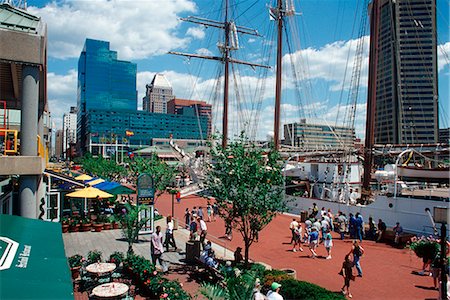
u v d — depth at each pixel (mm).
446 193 26078
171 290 11547
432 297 13297
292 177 41281
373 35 33531
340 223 24969
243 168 15516
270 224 30156
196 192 51656
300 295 11078
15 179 19203
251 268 13922
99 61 196750
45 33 13625
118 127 171375
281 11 48750
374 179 36812
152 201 22703
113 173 66500
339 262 18297
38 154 15398
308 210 33156
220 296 8773
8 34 12258
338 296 10977
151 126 179125
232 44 59469
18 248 5816
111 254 16438
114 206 30547
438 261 14008
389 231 23156
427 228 23750
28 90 12758
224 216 16250
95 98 195750
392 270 16922
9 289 4215
